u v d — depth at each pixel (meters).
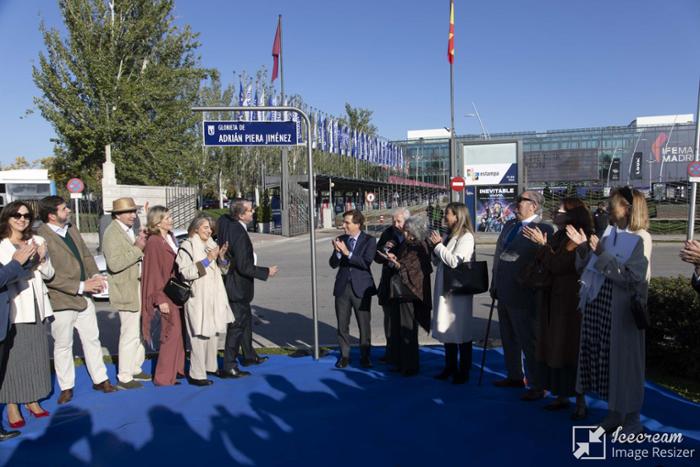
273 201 33.19
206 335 5.54
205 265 5.52
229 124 6.55
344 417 4.62
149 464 3.84
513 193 26.19
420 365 6.24
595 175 47.12
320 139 36.22
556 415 4.61
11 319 4.38
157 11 26.28
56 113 24.31
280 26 28.98
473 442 4.09
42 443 4.20
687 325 5.38
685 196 30.86
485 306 9.67
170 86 26.88
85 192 27.70
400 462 3.79
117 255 5.47
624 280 3.87
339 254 6.33
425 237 5.71
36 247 4.28
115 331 8.41
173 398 5.19
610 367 4.02
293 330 8.34
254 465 3.79
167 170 26.95
